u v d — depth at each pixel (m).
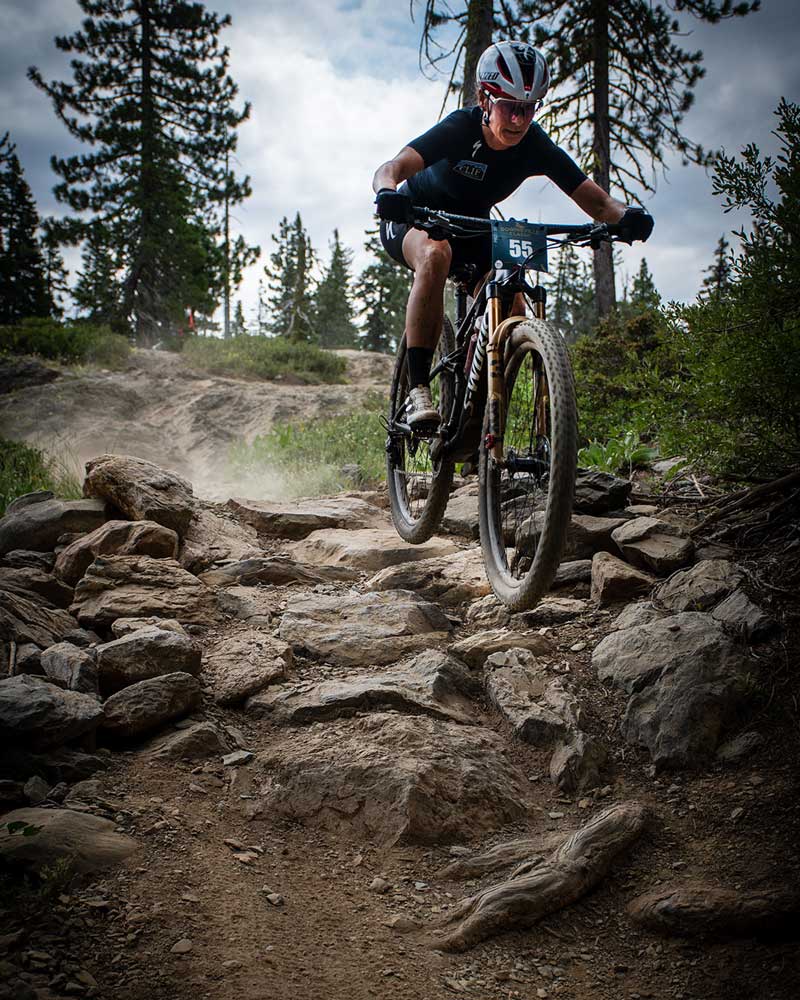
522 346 2.90
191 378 14.55
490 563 3.23
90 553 4.18
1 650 3.12
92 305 25.47
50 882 1.96
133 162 24.94
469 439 3.41
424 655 3.53
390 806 2.55
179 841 2.31
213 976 1.79
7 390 13.10
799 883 2.20
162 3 24.59
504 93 3.02
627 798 2.74
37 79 24.12
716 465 4.50
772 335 3.76
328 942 2.02
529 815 2.69
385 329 53.59
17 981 1.63
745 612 3.35
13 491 6.58
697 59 13.30
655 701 3.05
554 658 3.56
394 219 2.93
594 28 13.29
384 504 6.62
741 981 2.01
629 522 4.35
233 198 26.20
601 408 7.13
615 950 2.17
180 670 3.17
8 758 2.51
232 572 4.48
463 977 1.99
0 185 36.44
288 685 3.36
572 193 3.43
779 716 2.89
